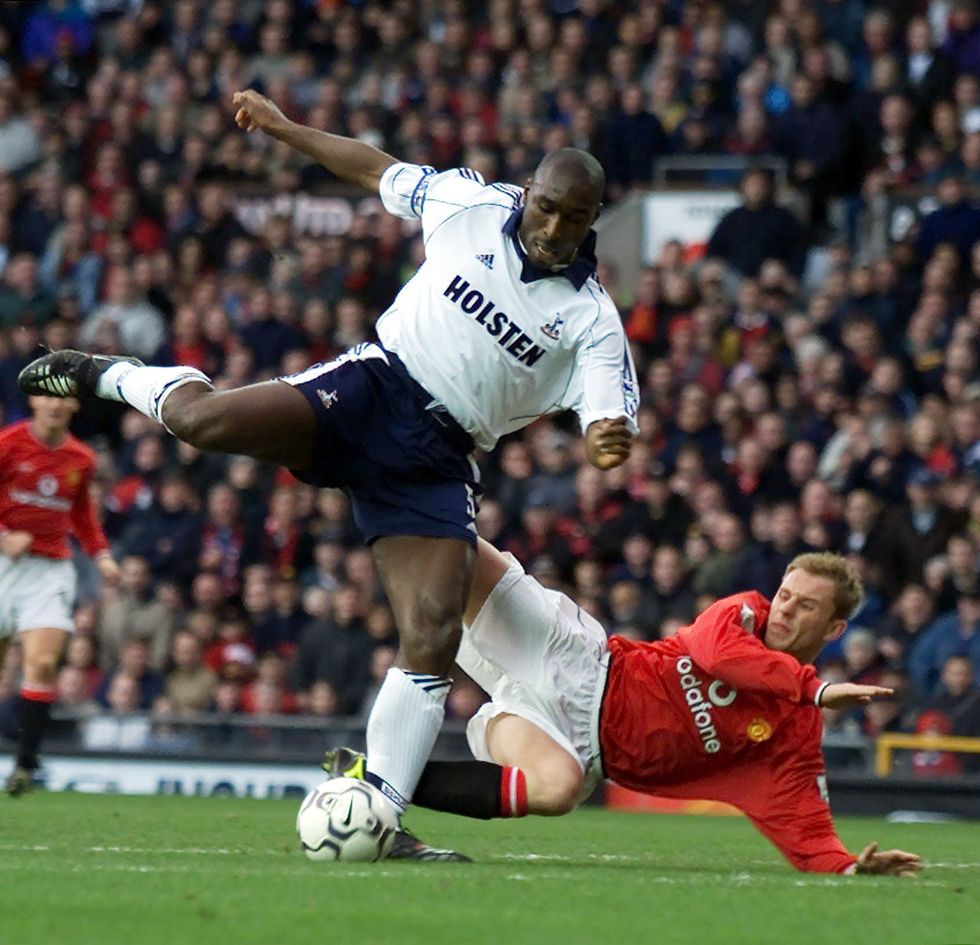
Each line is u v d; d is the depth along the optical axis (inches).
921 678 1348.4
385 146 1909.4
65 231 1895.9
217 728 1380.4
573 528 1508.4
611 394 641.0
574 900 513.0
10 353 1761.8
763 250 1686.8
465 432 648.4
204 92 2031.3
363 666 1435.8
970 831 1072.8
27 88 2148.1
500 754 658.8
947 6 1852.9
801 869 649.0
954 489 1418.6
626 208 1777.8
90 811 978.1
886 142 1780.3
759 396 1545.3
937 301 1578.5
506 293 644.1
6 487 1038.4
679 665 656.4
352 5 2087.8
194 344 1755.7
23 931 431.5
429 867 599.5
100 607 1526.8
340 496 1571.1
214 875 552.4
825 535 1428.4
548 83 1921.8
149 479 1638.8
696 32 1904.5
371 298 1761.8
